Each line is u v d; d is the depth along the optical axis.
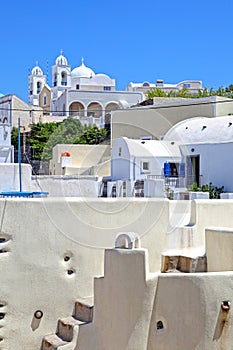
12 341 7.46
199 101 25.33
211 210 9.34
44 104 65.88
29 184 12.59
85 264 8.02
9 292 7.44
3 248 7.44
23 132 31.75
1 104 45.00
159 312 6.67
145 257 6.63
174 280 6.63
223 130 21.25
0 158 18.38
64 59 64.94
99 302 7.13
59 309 7.79
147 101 29.88
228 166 20.20
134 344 6.62
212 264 8.26
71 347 7.18
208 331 6.54
